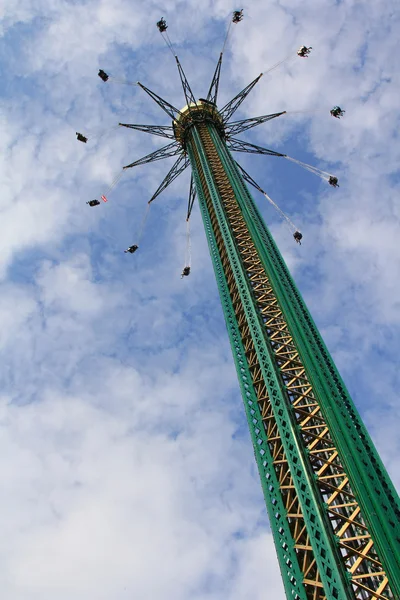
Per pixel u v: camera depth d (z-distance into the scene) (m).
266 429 28.66
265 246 39.56
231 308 36.72
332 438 24.95
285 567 22.66
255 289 35.94
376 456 25.25
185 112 65.38
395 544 20.02
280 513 24.38
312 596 21.45
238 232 42.06
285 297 34.12
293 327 31.42
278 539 23.69
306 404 27.08
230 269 39.38
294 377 28.98
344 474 23.38
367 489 22.30
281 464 26.38
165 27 64.50
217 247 43.00
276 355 30.31
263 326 32.19
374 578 21.08
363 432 26.59
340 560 19.53
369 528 20.92
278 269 37.91
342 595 18.36
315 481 22.72
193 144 61.06
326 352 31.98
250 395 30.38
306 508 21.94
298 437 24.88
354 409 27.92
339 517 21.84
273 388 28.03
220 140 59.09
